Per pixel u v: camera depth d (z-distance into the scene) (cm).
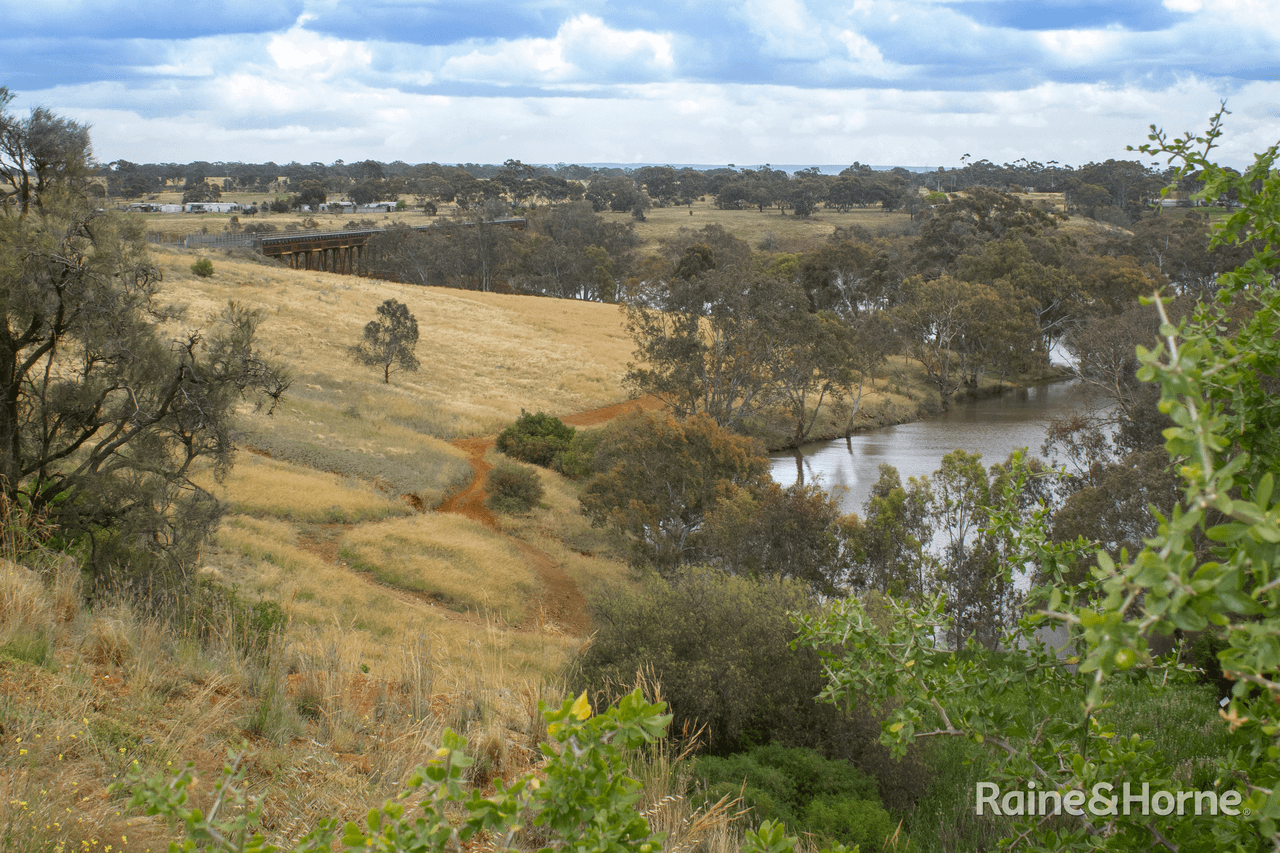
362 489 3098
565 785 197
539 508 3472
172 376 1542
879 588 2280
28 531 821
